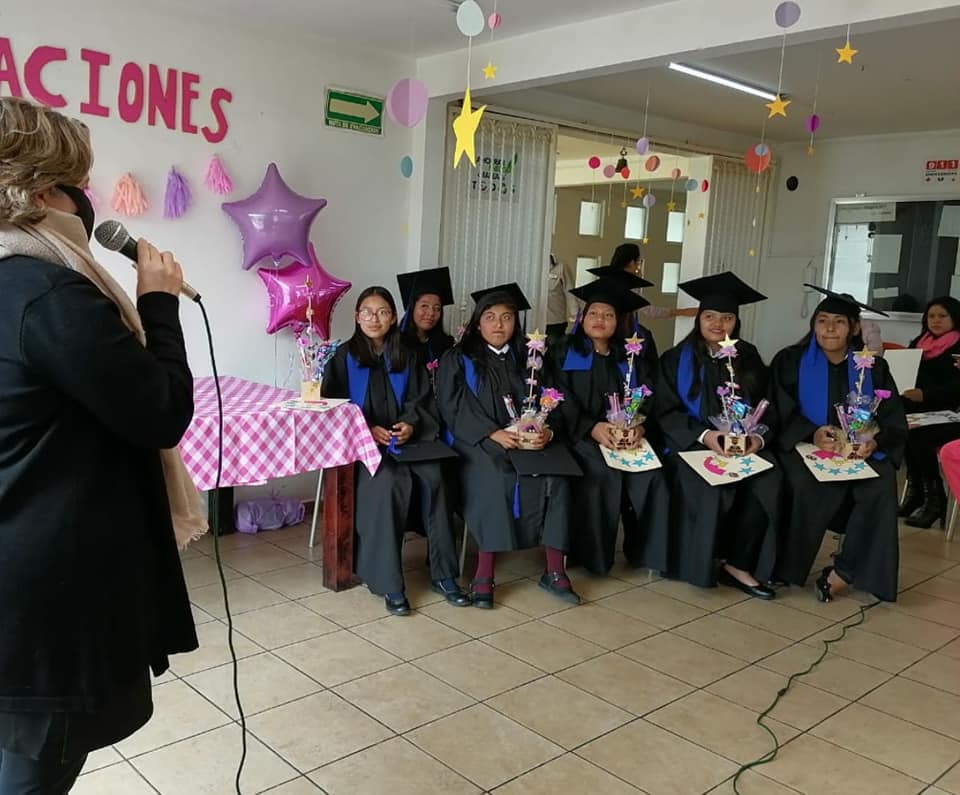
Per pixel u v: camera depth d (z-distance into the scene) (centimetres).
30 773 116
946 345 455
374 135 418
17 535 106
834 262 634
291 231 368
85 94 327
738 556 337
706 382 342
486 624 294
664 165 672
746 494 330
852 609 325
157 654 127
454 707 235
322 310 386
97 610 111
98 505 111
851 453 325
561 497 316
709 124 588
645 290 905
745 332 673
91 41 325
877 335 439
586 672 261
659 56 327
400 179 432
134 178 343
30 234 108
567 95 500
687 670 266
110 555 112
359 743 215
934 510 437
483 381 330
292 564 343
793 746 223
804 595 339
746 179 642
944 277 581
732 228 641
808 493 328
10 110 107
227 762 204
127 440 111
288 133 386
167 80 346
